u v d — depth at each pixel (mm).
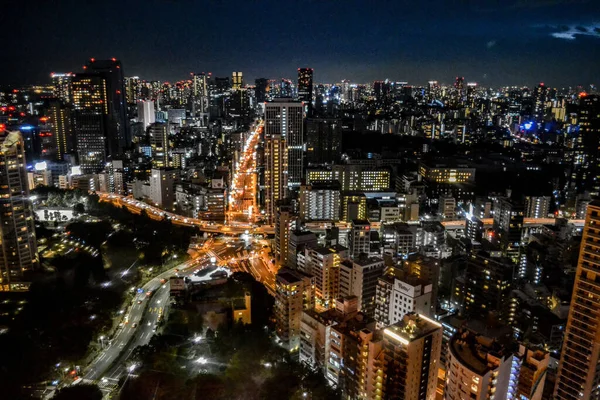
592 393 190375
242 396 193625
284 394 191625
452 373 156625
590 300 185375
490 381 147875
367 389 185250
